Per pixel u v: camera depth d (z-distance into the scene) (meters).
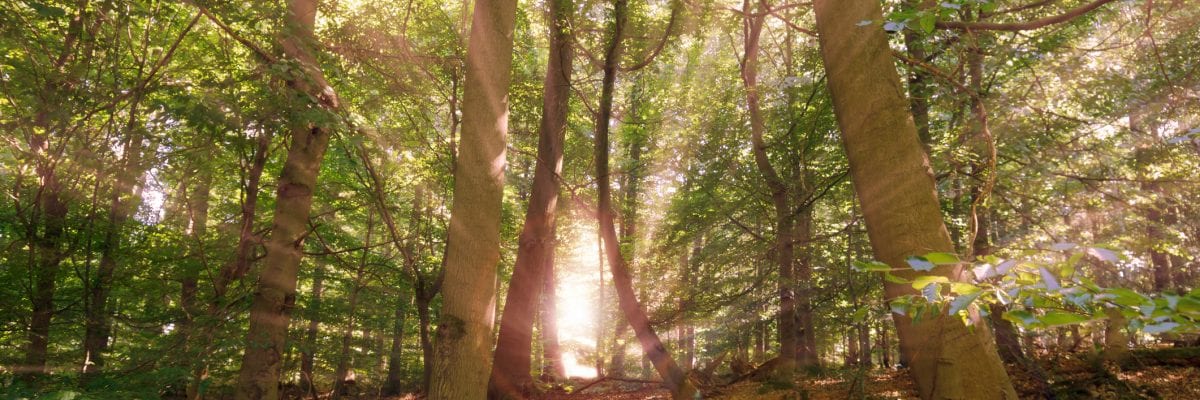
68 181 8.30
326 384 18.14
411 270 13.16
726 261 12.48
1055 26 9.06
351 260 14.71
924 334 3.47
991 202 9.88
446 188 15.12
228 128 7.86
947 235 3.56
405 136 11.68
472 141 6.07
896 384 9.54
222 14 7.71
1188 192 10.28
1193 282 12.34
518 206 18.11
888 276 1.78
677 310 12.41
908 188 3.61
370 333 15.44
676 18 10.55
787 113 12.68
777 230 11.88
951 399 3.31
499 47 6.22
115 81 7.99
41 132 7.72
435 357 5.80
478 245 5.92
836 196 12.20
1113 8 8.50
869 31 3.85
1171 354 8.66
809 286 11.16
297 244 8.52
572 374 18.80
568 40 11.11
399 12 12.08
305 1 8.31
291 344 8.66
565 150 17.56
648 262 13.43
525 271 10.40
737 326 12.71
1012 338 8.04
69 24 8.04
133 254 8.98
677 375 8.95
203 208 11.53
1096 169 10.58
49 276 8.39
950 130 9.88
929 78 8.11
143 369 7.15
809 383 10.51
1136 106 9.47
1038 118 9.21
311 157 8.80
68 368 7.67
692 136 15.09
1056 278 1.54
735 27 11.89
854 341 15.03
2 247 8.18
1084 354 8.52
